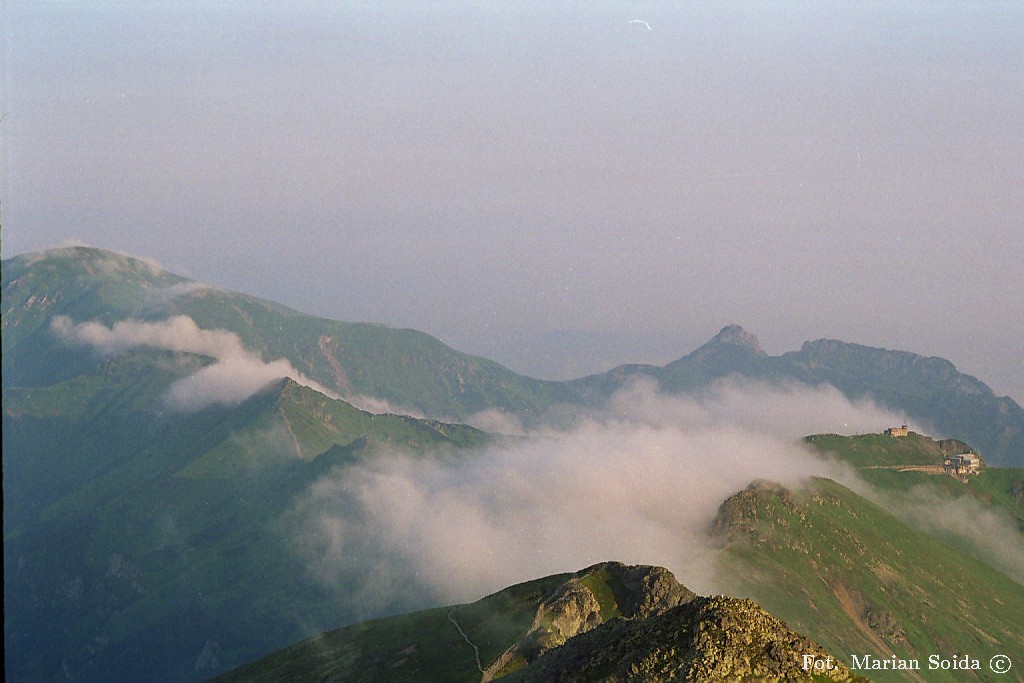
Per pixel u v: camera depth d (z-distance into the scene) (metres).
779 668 85.75
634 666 91.69
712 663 87.50
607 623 110.31
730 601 95.31
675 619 96.38
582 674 97.38
